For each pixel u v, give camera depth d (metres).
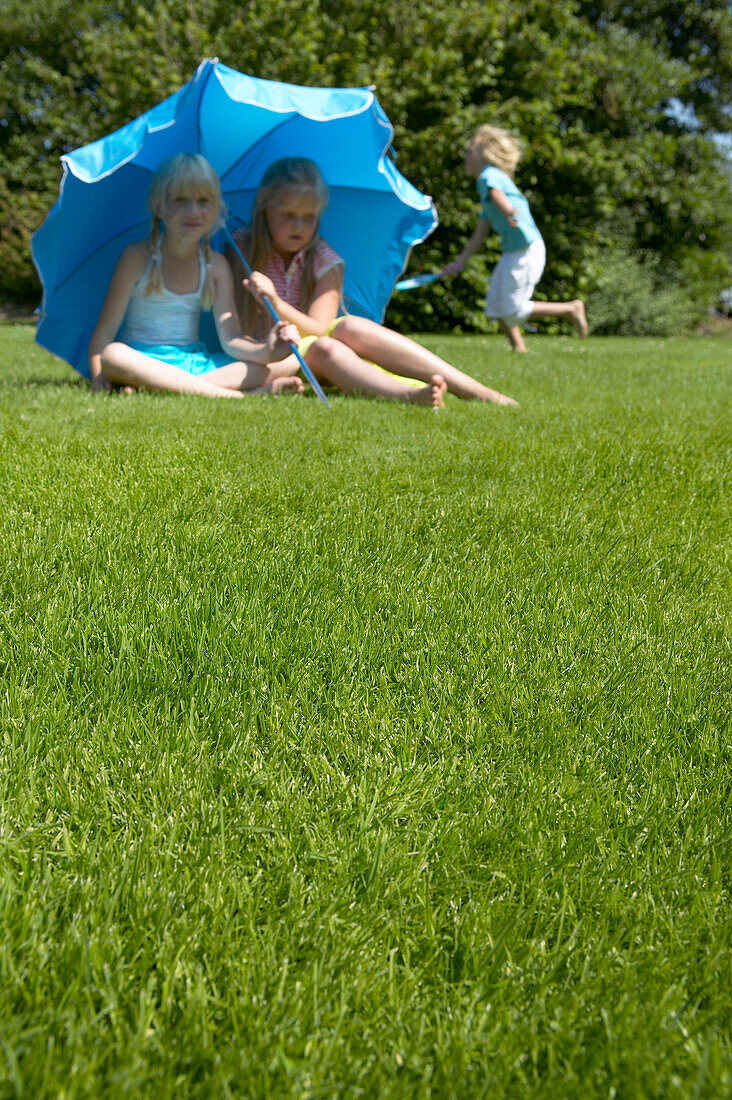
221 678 1.58
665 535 2.53
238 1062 0.84
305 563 2.10
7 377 5.67
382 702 1.52
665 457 3.48
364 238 5.40
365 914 1.07
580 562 2.23
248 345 4.81
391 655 1.69
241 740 1.41
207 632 1.72
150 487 2.62
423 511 2.55
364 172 5.04
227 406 4.22
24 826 1.18
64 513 2.34
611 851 1.20
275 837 1.19
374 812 1.25
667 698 1.60
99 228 4.84
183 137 4.77
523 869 1.16
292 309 4.86
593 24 20.86
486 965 1.00
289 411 4.14
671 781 1.37
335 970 0.98
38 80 16.80
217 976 0.96
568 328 16.72
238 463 3.00
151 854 1.12
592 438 3.81
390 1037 0.89
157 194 4.54
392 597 1.93
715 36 21.80
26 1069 0.80
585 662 1.71
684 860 1.19
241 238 5.14
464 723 1.49
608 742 1.48
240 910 1.05
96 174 4.25
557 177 16.58
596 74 16.88
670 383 6.52
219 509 2.47
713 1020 0.94
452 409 4.50
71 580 1.92
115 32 14.28
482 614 1.87
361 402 4.55
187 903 1.06
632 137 17.97
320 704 1.53
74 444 3.15
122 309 4.78
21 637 1.64
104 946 0.97
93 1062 0.81
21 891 1.05
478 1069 0.87
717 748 1.46
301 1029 0.89
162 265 4.79
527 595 2.01
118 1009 0.90
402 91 13.78
